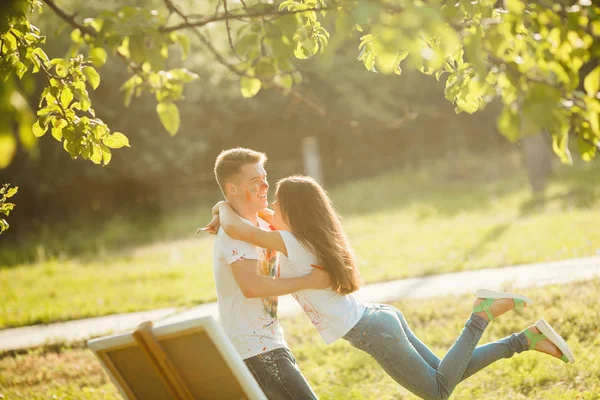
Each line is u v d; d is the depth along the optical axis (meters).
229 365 3.62
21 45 4.74
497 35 3.37
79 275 16.00
